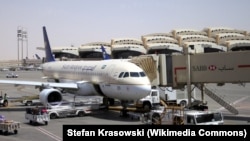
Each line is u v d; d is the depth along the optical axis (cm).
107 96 3534
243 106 4138
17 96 5791
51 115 3225
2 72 16912
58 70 5122
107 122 2970
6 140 2289
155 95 3656
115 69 3328
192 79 3428
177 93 3991
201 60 3341
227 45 17400
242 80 3053
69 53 18625
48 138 2358
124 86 3142
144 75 3178
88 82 3812
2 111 3853
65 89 4166
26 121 3122
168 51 17112
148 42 18475
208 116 2398
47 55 5928
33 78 10775
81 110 3372
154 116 2734
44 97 3594
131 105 3750
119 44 18400
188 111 2550
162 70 3581
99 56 18450
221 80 3197
